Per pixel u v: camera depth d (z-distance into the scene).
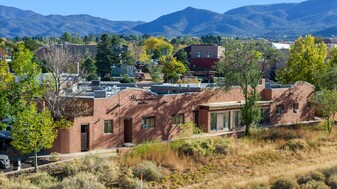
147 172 35.47
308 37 69.56
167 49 173.12
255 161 41.34
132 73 116.81
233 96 53.66
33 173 33.53
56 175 34.12
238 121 52.66
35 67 38.88
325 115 56.12
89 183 31.62
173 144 42.34
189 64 130.00
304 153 44.41
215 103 51.12
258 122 53.44
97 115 40.38
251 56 49.94
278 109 57.88
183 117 47.97
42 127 33.47
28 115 33.34
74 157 37.56
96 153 38.50
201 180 36.03
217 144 43.22
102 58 106.06
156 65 118.81
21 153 34.84
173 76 102.94
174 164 38.22
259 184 33.78
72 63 57.78
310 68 68.56
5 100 37.06
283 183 33.12
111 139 41.50
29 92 38.56
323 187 31.95
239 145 44.59
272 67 98.69
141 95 43.78
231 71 49.69
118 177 34.44
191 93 48.62
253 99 49.66
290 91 59.09
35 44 120.25
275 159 42.31
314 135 51.00
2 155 35.03
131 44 181.62
